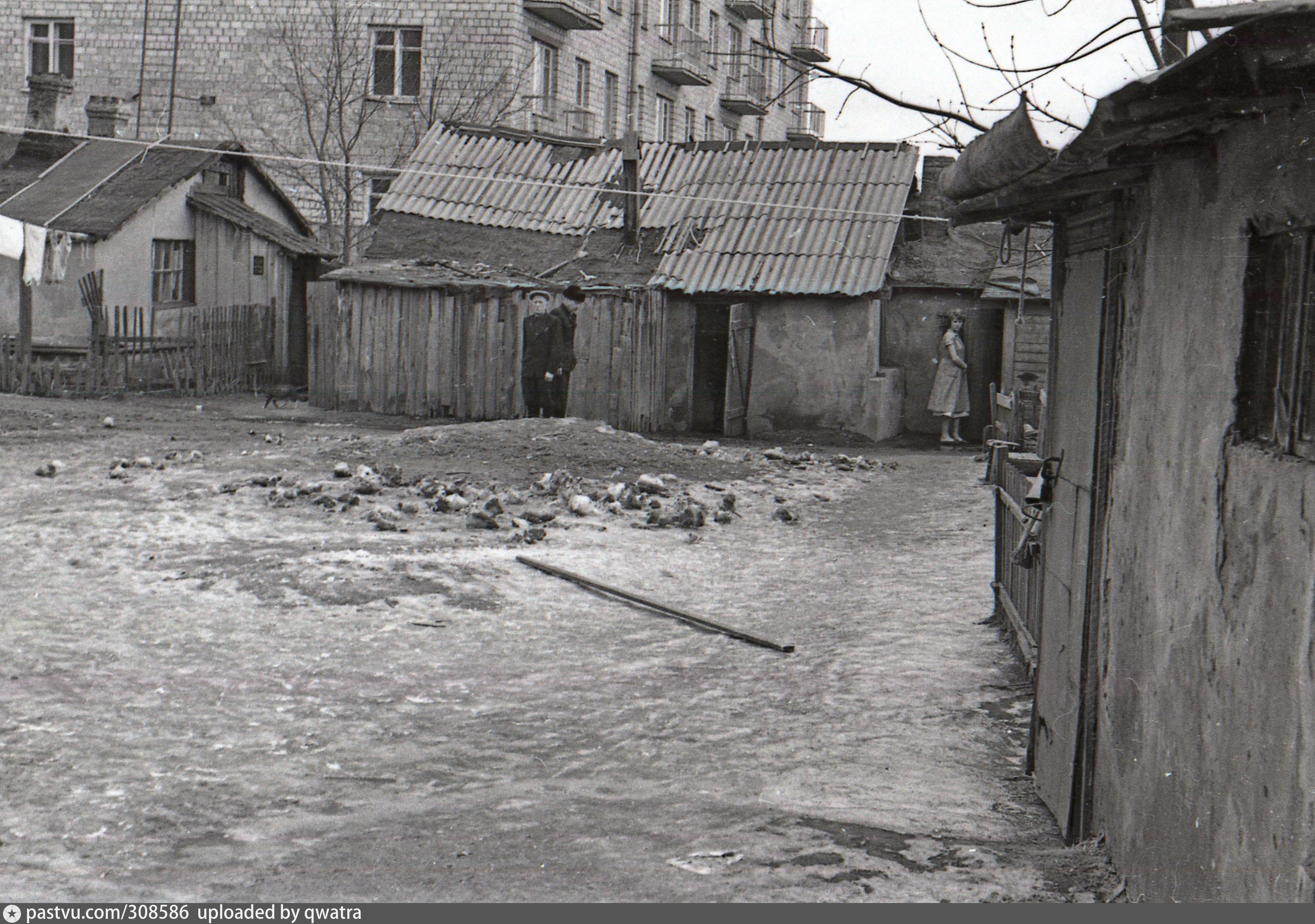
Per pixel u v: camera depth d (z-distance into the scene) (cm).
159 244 2867
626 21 4053
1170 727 409
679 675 795
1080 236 568
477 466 1559
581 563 1096
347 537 1148
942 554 1213
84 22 3562
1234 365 361
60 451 1661
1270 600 321
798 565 1155
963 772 629
